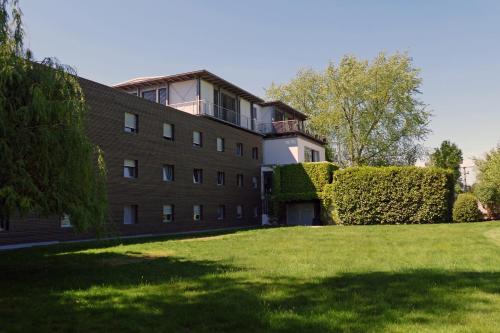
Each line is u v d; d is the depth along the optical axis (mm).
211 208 30641
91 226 9750
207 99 33188
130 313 5984
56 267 10617
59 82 9453
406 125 46594
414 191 29391
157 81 32875
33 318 5848
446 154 61719
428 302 6301
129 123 23766
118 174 22391
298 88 53062
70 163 8836
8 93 8461
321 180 34156
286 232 21953
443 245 13883
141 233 23750
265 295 6922
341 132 48344
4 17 8812
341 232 20859
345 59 46250
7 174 7930
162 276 8953
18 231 17000
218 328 5277
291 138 39625
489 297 6547
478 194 31906
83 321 5660
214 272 9367
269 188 37281
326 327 5160
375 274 8758
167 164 26531
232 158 33812
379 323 5281
